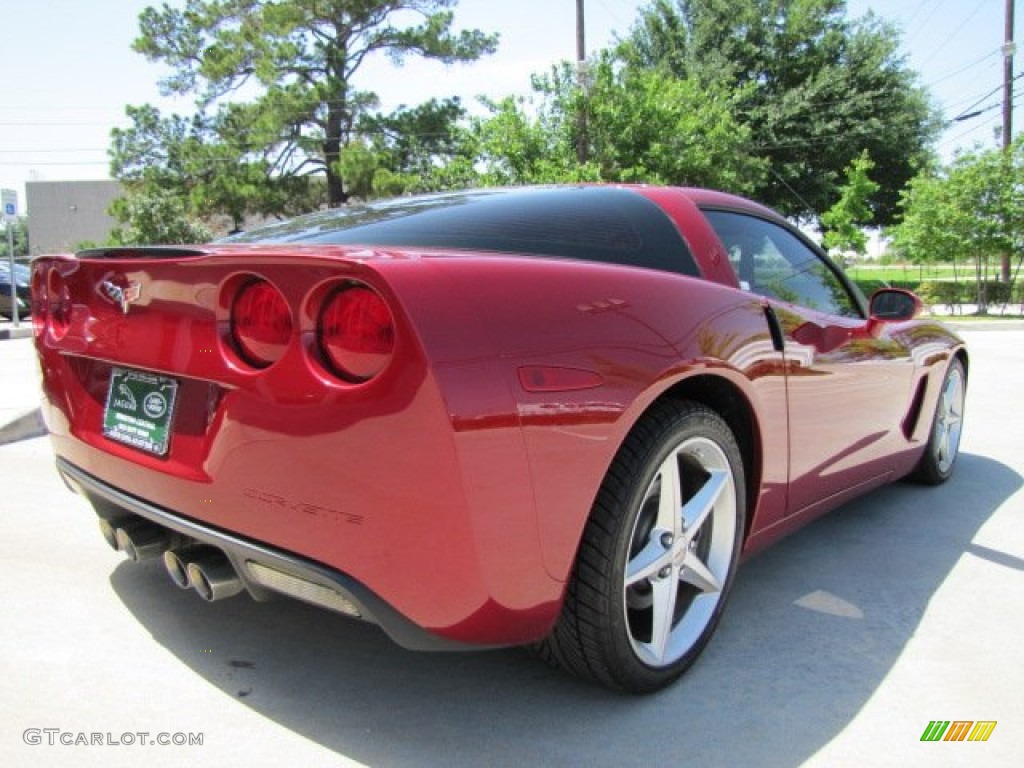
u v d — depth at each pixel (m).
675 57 32.00
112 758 1.80
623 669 1.98
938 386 3.77
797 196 31.34
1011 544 3.32
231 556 1.83
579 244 2.27
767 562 3.09
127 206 30.44
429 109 31.53
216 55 30.88
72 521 3.38
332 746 1.87
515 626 1.71
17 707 1.99
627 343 1.87
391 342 1.56
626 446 1.89
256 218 33.16
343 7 30.56
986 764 1.86
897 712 2.07
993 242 18.36
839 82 30.02
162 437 1.96
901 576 2.96
